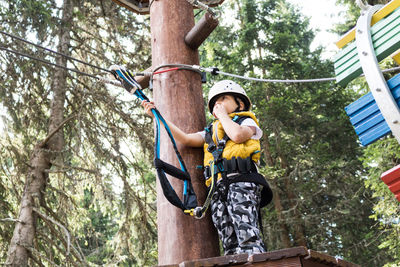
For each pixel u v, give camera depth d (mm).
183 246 2889
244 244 2559
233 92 3068
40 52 9570
